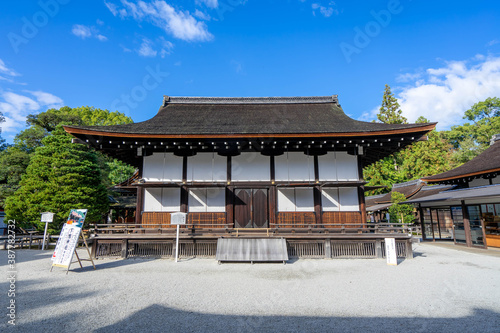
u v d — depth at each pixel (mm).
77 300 5391
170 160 11242
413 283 6637
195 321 4391
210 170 11188
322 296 5652
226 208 10875
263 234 9945
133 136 9961
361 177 11078
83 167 15398
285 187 10867
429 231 18828
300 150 11391
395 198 23047
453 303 5254
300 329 4102
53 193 14625
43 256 11133
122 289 6133
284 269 8172
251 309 4930
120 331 4008
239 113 14070
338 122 12289
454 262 9484
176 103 15719
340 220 10758
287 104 15820
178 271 7914
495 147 17016
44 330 4023
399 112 38656
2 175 23062
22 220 15383
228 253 9141
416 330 4074
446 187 19844
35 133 28188
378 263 9086
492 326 4223
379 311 4840
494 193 12711
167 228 10000
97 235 9945
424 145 34594
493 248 13805
